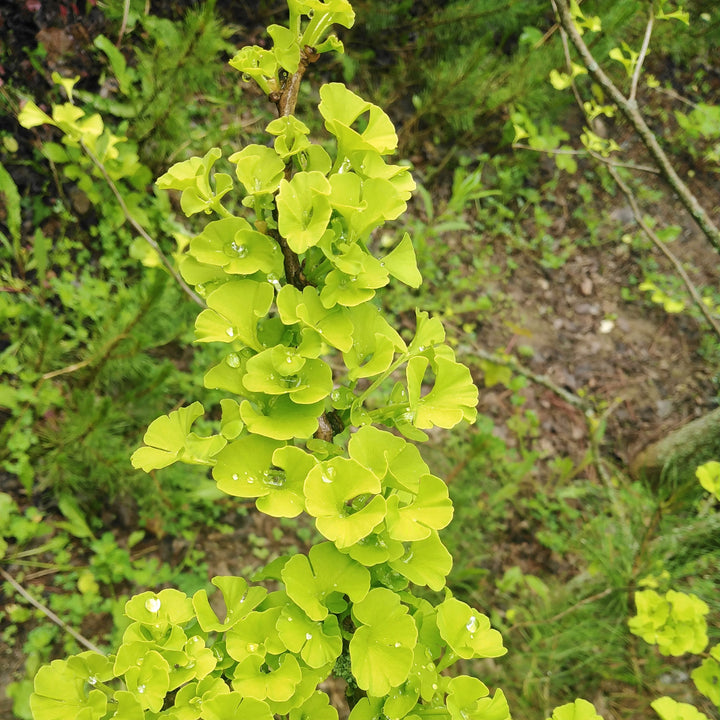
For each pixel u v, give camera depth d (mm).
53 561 2389
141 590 2441
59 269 2799
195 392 2740
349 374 896
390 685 828
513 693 2545
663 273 4270
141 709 811
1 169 2473
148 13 3285
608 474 3473
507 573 2816
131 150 2760
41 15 2895
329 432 1006
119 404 2428
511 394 3648
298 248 810
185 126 2959
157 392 2570
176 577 2463
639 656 2654
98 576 2357
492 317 3877
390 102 3904
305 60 928
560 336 3965
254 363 841
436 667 938
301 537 2795
